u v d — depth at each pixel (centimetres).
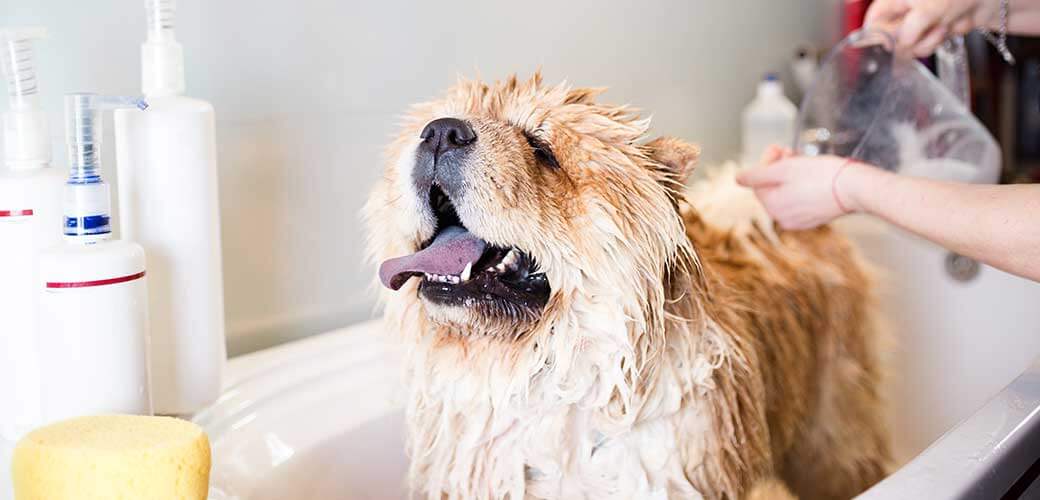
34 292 87
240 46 121
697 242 129
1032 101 236
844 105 152
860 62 150
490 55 152
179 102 95
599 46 170
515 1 154
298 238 133
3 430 90
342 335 126
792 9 213
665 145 102
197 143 94
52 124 106
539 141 94
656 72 182
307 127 131
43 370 83
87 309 80
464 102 100
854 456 146
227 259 125
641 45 178
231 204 124
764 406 115
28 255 87
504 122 95
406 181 91
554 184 92
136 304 84
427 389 101
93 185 83
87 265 80
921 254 171
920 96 149
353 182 138
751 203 141
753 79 206
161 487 66
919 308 170
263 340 131
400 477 115
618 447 97
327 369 116
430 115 102
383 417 111
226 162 122
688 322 98
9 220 86
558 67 163
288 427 103
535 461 97
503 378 94
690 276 99
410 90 143
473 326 92
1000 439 81
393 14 138
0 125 99
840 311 144
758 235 139
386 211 99
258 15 122
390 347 123
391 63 139
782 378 124
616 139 97
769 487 118
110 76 111
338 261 139
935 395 168
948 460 77
